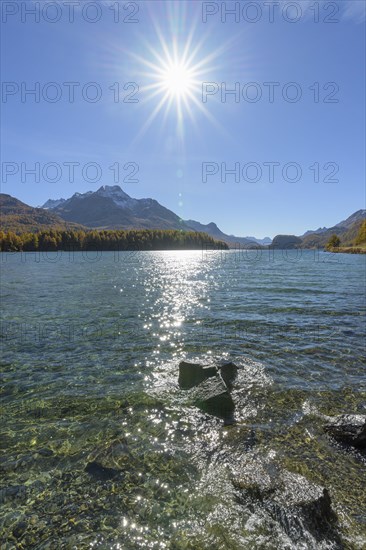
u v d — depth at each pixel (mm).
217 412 11281
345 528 6461
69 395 12664
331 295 35906
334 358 16375
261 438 9719
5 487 7793
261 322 23656
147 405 11859
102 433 10117
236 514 6883
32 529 6625
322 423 10500
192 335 20547
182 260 131875
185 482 7910
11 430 10328
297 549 6043
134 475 8195
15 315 26297
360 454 8898
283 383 13531
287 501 6941
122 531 6551
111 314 26734
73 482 7957
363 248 187500
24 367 15516
